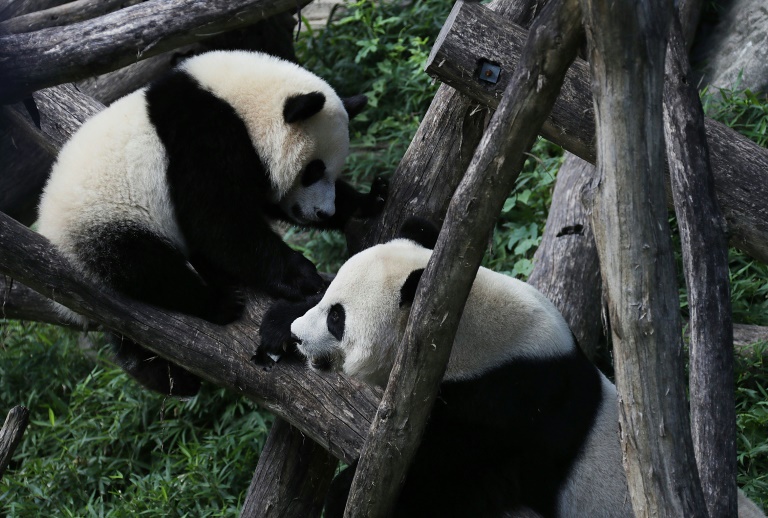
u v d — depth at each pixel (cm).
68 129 725
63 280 565
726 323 439
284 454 623
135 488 862
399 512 507
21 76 561
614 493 484
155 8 555
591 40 312
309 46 1299
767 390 744
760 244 529
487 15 539
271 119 679
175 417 936
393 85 1214
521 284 523
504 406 481
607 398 507
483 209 357
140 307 578
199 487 827
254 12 557
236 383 550
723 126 548
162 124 644
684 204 461
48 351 1021
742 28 1022
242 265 642
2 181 832
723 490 406
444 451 493
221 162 648
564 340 498
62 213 609
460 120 633
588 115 538
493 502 492
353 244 733
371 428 422
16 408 552
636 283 331
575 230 711
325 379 532
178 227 649
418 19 1277
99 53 556
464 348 475
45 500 857
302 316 517
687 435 342
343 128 729
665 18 309
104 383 985
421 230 537
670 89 476
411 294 477
